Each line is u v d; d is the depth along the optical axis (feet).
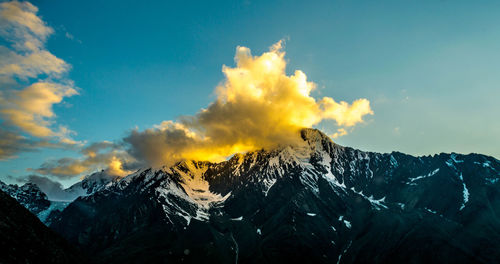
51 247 480.23
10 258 379.35
